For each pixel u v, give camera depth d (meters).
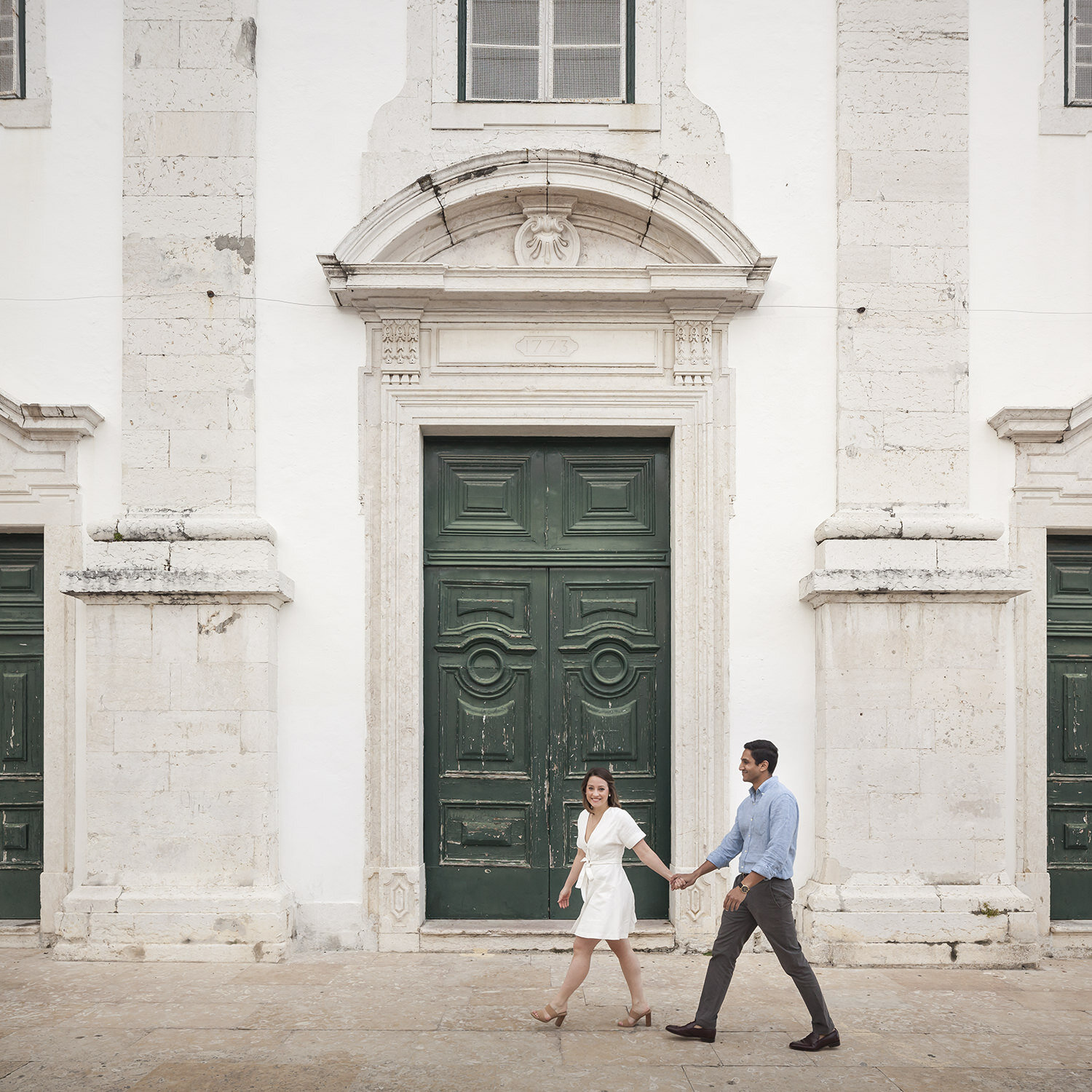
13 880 6.52
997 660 6.20
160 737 6.12
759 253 6.38
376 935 6.21
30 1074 4.13
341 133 6.63
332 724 6.36
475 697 6.67
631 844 4.64
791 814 4.44
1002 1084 4.07
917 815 6.11
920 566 6.27
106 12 6.68
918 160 6.62
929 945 5.93
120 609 6.19
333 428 6.52
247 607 6.18
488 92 6.78
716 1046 4.47
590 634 6.70
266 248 6.57
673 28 6.71
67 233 6.59
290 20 6.68
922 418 6.51
